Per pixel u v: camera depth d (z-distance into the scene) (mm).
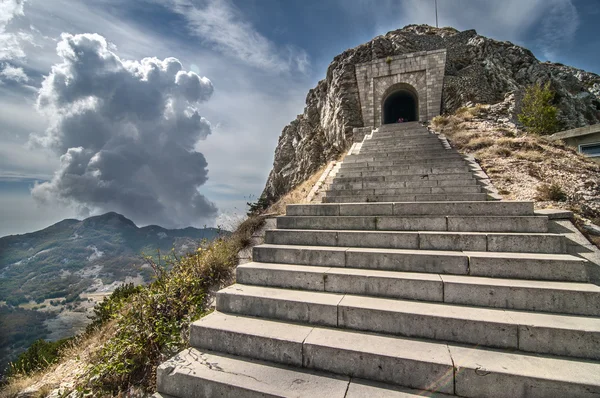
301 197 7910
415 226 4312
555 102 20438
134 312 3912
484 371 2137
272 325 3008
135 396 3172
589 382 1958
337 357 2496
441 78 21219
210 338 2996
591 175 6398
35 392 4359
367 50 24906
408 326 2686
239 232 5668
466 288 2930
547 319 2518
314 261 3920
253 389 2334
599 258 3496
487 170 7133
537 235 3488
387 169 7523
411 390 2264
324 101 27625
